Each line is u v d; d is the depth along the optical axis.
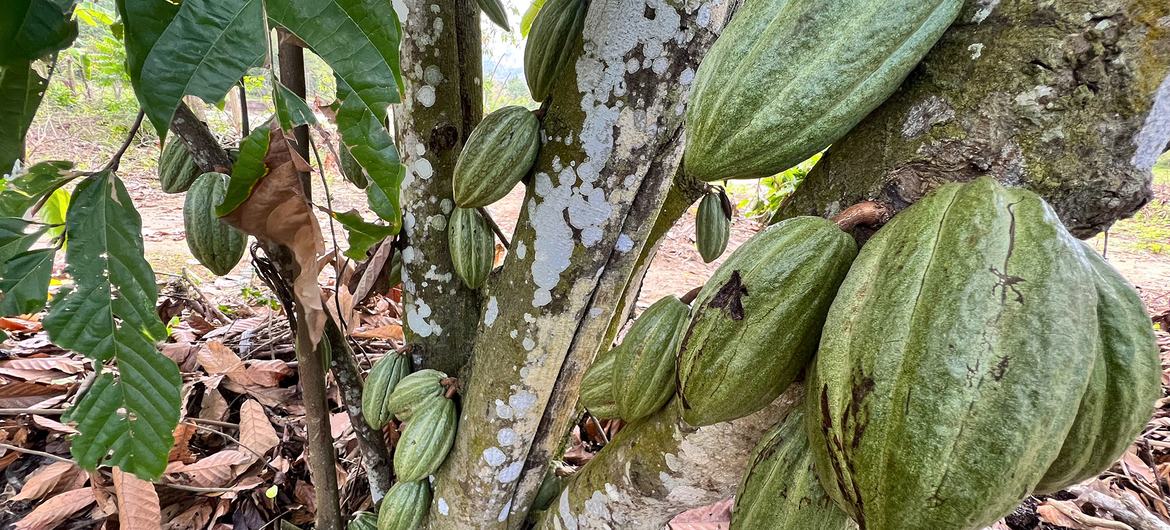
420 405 0.63
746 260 0.30
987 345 0.22
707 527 0.92
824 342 0.26
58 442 0.97
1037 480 0.22
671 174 0.48
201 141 0.48
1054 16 0.26
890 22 0.27
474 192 0.51
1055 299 0.22
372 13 0.23
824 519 0.31
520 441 0.58
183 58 0.22
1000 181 0.28
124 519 0.75
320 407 0.63
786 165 0.30
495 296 0.55
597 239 0.49
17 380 1.03
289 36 0.41
